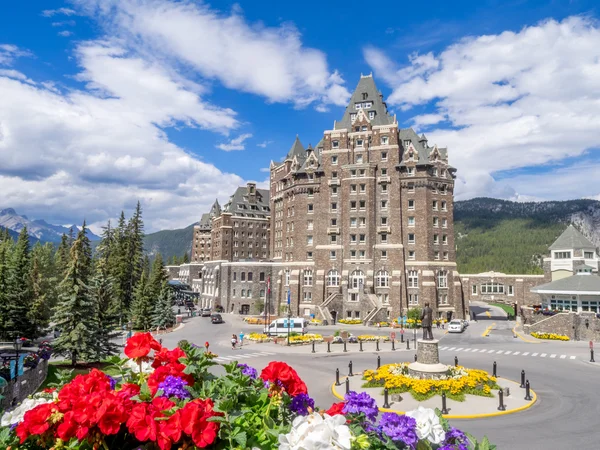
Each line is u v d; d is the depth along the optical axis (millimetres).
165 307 83125
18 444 6293
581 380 35000
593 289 68625
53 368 35406
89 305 38750
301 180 98562
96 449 5738
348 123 99500
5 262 71188
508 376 36781
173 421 5547
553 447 20312
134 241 103438
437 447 7008
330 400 29219
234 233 144250
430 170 91625
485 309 117438
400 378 29734
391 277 88625
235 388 7602
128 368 8695
